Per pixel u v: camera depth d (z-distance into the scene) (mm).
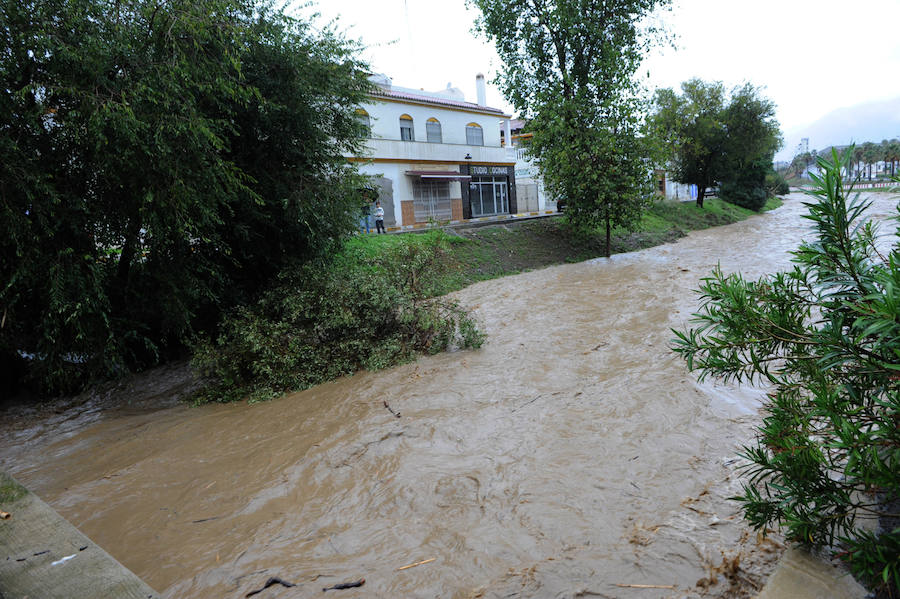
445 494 4285
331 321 8305
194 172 8227
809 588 2551
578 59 22453
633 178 19812
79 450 6309
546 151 21672
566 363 7469
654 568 3104
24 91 7008
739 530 3381
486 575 3217
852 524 2562
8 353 8461
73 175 8109
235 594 3264
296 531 3971
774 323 2803
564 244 21938
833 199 2602
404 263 9648
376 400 6781
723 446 4652
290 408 6914
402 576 3289
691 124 33000
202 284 9461
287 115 10375
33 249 7461
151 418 7340
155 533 4137
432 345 8852
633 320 9703
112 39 7570
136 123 7348
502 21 22359
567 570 3168
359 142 12516
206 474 5152
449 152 29922
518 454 4863
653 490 4027
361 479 4711
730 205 40281
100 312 8242
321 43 10797
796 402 2887
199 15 8062
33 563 1617
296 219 10672
